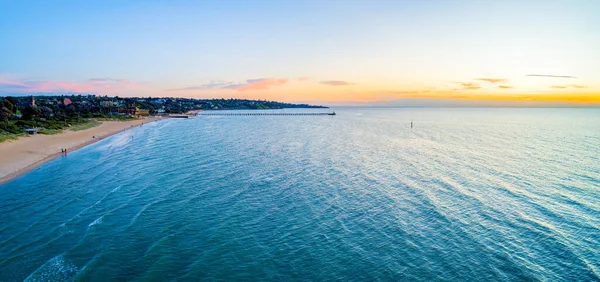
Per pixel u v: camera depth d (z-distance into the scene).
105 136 101.69
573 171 47.88
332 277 20.31
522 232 26.42
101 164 54.62
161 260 22.16
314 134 108.25
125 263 21.78
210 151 67.44
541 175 45.41
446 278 20.23
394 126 151.88
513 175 45.44
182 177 44.12
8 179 43.91
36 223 28.28
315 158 59.25
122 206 32.56
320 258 22.53
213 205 32.78
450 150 70.69
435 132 117.75
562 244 24.41
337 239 25.31
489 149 72.25
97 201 34.03
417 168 50.50
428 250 23.59
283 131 120.69
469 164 53.91
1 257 22.38
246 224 28.11
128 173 47.12
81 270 20.75
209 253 23.14
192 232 26.55
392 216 29.80
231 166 51.44
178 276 20.41
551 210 31.19
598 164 53.47
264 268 21.31
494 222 28.38
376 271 20.95
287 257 22.67
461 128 137.88
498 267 21.42
